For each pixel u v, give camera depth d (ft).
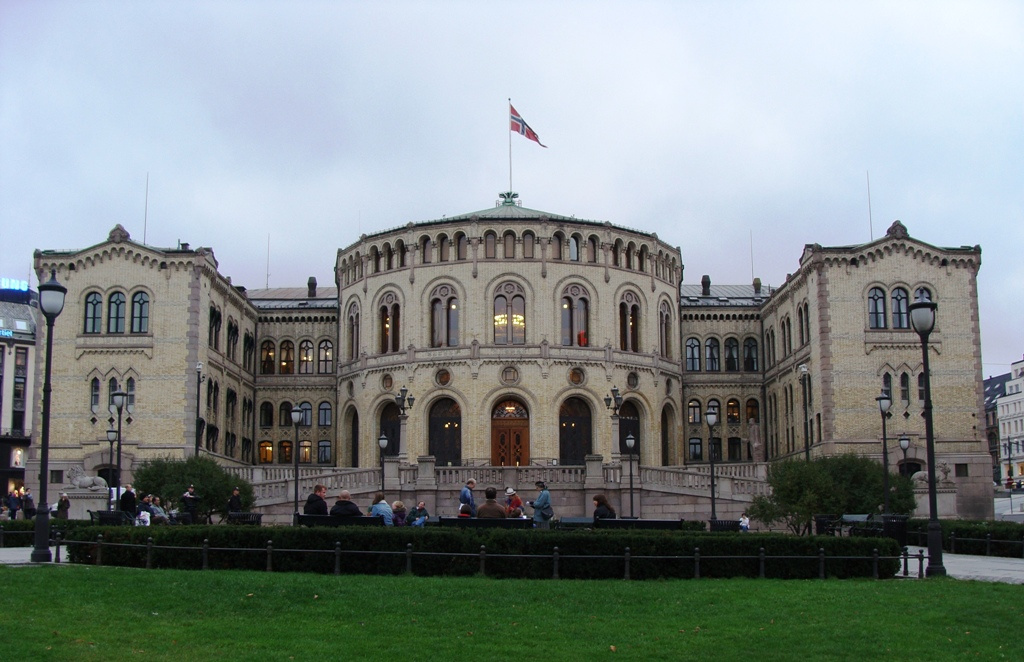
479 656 70.64
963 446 265.13
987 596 92.27
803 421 272.31
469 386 275.39
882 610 86.02
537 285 280.31
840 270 270.67
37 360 272.10
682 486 215.92
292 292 380.58
